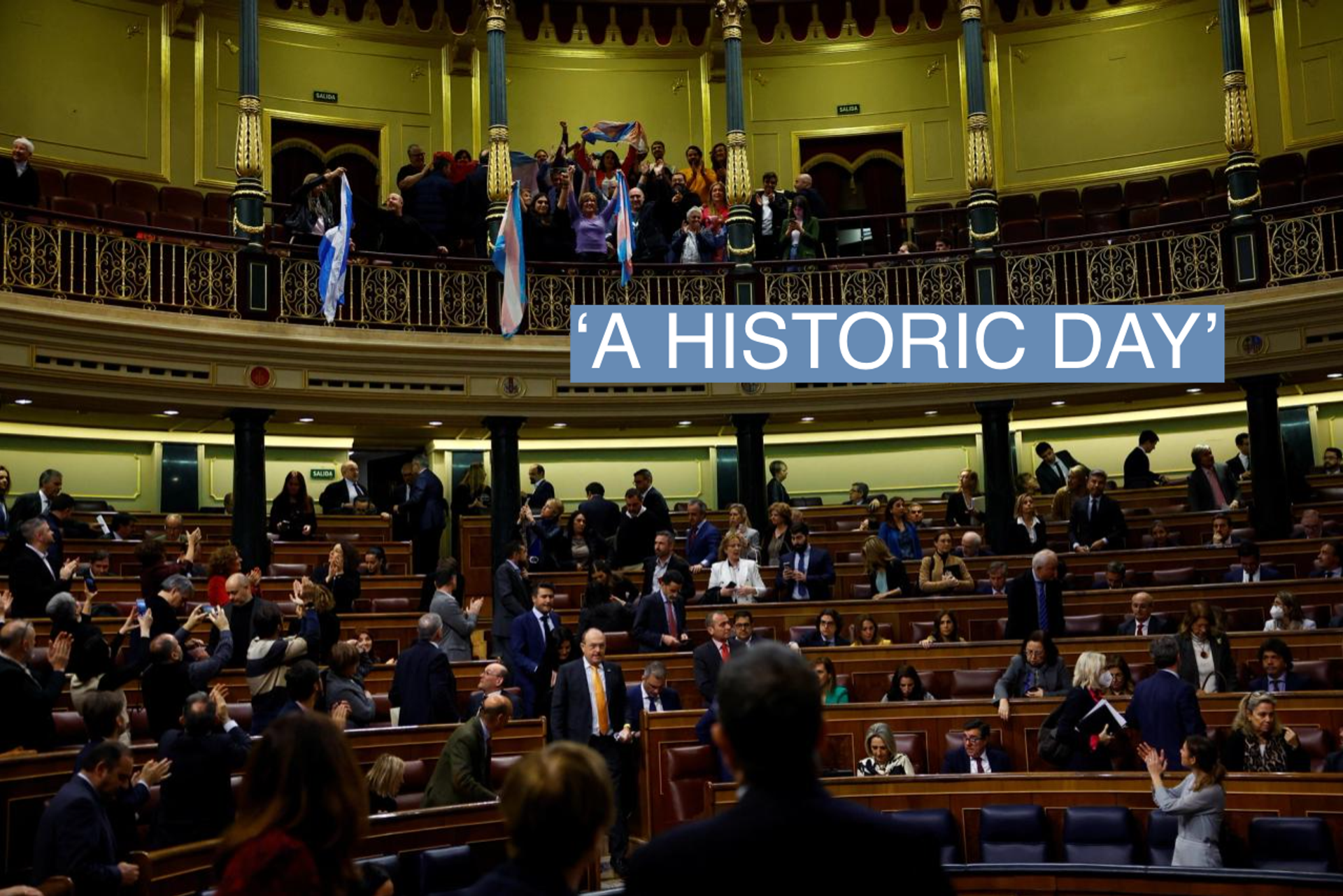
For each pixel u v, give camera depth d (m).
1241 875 6.69
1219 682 10.33
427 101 19.91
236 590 9.46
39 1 17.62
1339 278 14.69
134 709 9.48
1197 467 14.98
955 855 8.41
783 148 20.61
